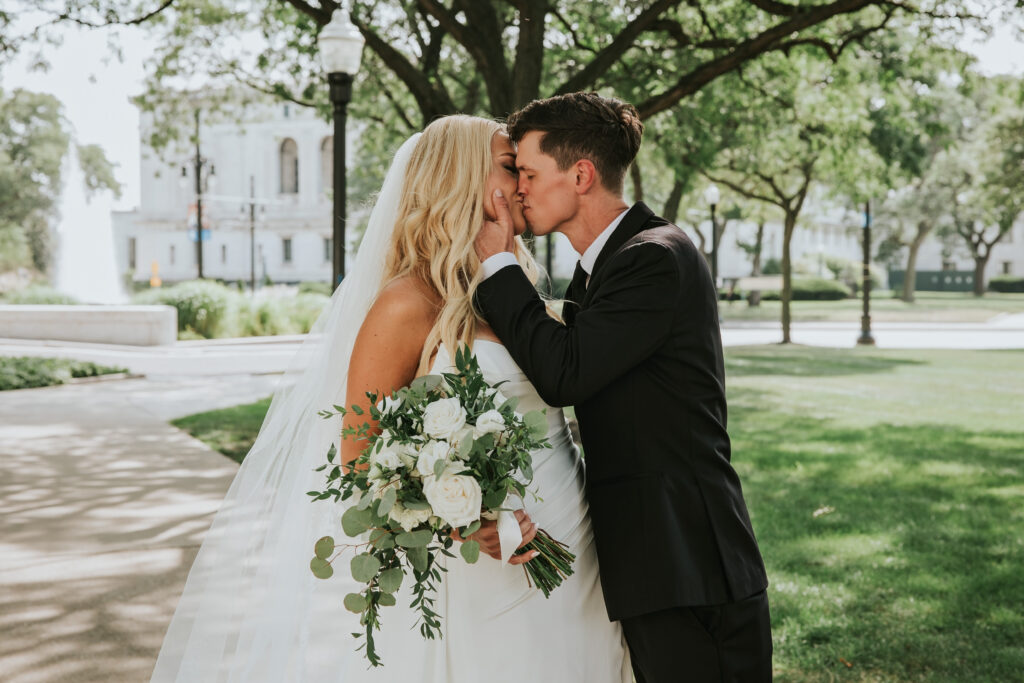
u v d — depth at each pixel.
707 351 2.10
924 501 6.20
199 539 5.23
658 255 2.05
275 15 11.95
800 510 5.95
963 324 32.09
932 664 3.51
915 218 45.53
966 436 8.89
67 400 11.64
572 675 2.11
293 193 68.56
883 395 12.29
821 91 14.09
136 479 6.82
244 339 21.22
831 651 3.63
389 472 1.84
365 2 11.41
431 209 2.18
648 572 2.02
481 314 2.14
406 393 1.94
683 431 2.07
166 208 67.94
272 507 2.39
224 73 13.23
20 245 55.75
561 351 2.00
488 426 1.85
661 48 10.91
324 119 12.58
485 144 2.22
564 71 12.42
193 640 2.37
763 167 21.50
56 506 5.98
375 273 2.32
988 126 31.61
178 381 14.05
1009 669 3.45
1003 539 5.23
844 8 8.64
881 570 4.66
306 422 2.39
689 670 2.04
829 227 80.00
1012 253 72.81
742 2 11.33
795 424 9.73
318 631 2.32
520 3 8.23
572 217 2.22
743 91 12.77
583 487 2.28
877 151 17.41
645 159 19.09
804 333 27.88
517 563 1.95
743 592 2.04
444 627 2.13
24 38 10.43
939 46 11.12
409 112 15.45
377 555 1.87
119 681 3.39
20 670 3.47
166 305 21.94
